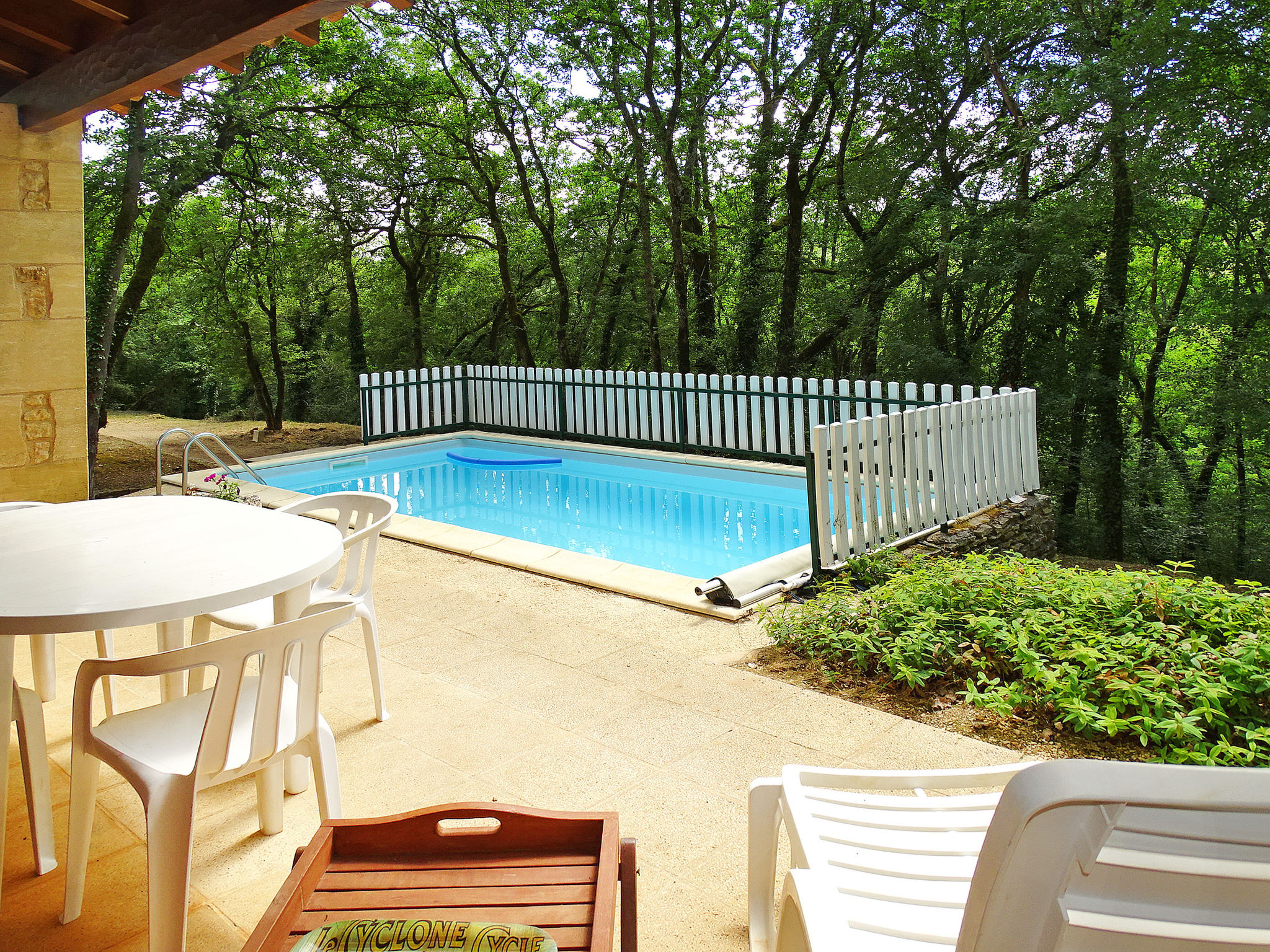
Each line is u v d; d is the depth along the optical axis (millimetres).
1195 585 4090
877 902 1531
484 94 16516
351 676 3955
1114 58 12383
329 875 1452
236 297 17125
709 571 7395
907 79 14375
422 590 5383
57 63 4727
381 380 13383
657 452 11805
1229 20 11805
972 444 7387
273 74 14750
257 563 2516
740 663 4152
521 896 1382
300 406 22250
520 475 11789
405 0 3289
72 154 5465
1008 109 14086
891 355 14797
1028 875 936
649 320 17109
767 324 18422
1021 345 13750
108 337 11773
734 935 2199
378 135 16891
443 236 18562
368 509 3689
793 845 1799
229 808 2906
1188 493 15734
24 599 2195
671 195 15812
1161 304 16453
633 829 2676
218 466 12352
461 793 2910
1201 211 13930
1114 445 14273
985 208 14219
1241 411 13617
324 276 20703
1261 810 834
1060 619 3906
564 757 3150
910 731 3297
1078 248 13445
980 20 13688
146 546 2719
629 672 3959
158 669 1986
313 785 3039
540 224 17344
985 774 1949
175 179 13086
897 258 15484
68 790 3004
